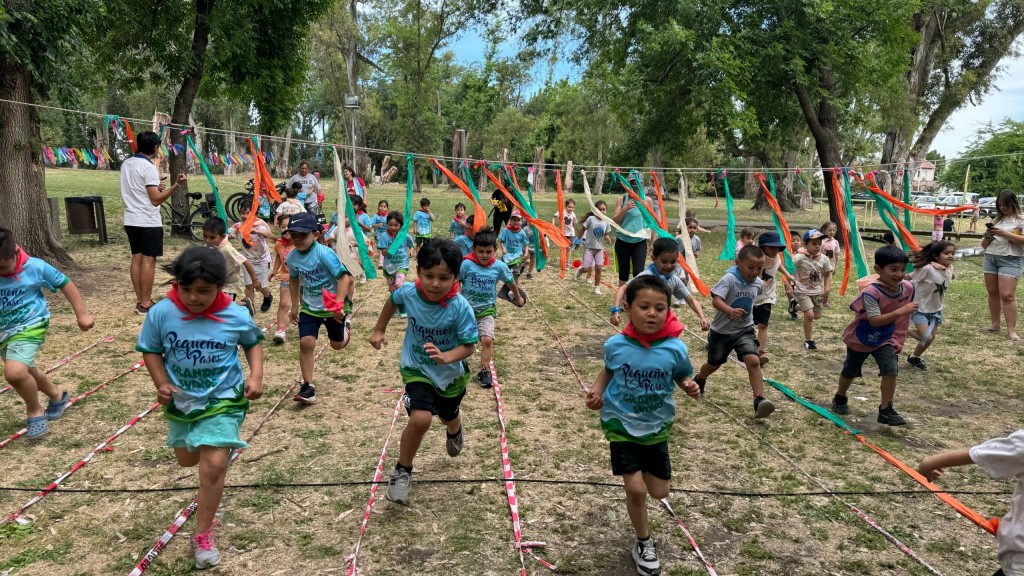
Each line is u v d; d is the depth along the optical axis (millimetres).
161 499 3916
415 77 38125
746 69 17031
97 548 3412
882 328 5277
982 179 32125
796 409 5824
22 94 9469
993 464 2564
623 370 3359
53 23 9016
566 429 5180
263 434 4918
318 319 5516
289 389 5863
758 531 3771
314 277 5453
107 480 4117
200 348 3268
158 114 7547
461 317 3812
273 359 6832
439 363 3666
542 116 57094
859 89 18062
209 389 3303
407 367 3924
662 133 19594
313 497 3998
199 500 3271
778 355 7652
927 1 23922
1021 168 30578
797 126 23000
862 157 37375
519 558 3439
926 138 28000
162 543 3408
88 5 9492
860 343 5379
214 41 14172
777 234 6879
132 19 13453
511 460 4570
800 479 4426
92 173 38312
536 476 4348
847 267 9602
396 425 5141
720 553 3543
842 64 16844
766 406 5113
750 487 4297
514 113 53375
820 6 15906
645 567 3301
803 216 32562
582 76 20391
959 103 27391
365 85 47562
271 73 16125
